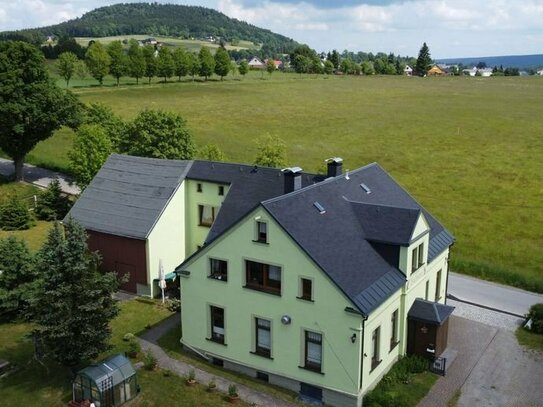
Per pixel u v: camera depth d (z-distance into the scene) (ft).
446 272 125.18
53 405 91.61
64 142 306.55
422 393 93.81
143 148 209.05
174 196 138.41
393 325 99.96
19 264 118.93
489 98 489.26
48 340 92.63
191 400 92.02
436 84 625.41
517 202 224.53
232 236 96.12
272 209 91.30
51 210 190.70
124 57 531.50
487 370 101.91
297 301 91.25
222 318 102.17
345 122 386.11
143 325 119.14
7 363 102.42
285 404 91.40
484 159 288.92
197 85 557.74
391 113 419.33
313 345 92.27
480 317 124.67
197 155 217.77
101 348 94.17
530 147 309.22
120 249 136.56
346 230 99.09
